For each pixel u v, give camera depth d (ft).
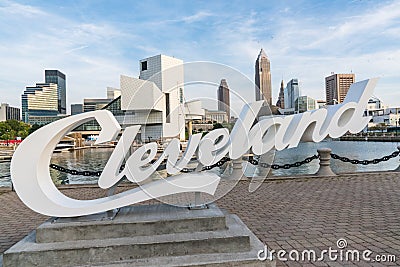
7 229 20.49
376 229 18.49
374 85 26.07
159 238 13.65
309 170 59.62
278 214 22.49
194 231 14.42
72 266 12.75
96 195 31.76
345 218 20.99
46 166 15.58
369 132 228.84
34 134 14.43
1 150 150.82
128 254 13.08
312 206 24.64
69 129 15.20
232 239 13.58
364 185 33.30
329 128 25.46
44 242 13.60
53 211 14.44
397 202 25.49
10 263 12.62
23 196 14.33
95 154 142.31
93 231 13.87
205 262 12.62
